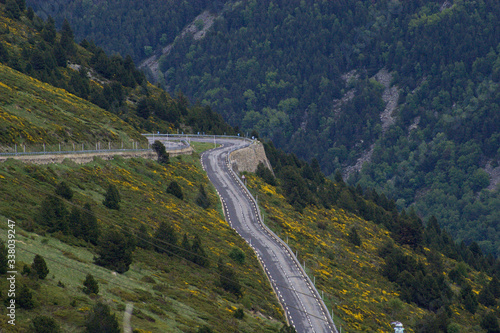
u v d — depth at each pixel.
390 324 128.12
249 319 98.94
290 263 140.00
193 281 105.94
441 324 136.50
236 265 126.56
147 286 93.94
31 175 118.38
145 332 74.75
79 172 136.25
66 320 71.88
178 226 134.38
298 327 109.62
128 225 118.12
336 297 130.25
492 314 150.75
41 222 97.75
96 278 87.50
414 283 159.88
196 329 82.81
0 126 134.25
